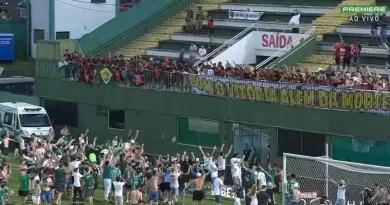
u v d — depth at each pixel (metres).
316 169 47.97
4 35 85.88
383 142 54.38
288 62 64.62
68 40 71.12
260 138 59.72
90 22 83.75
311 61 64.81
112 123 67.38
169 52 71.69
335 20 68.19
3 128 67.38
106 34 73.56
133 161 52.44
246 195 49.91
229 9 74.31
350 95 55.31
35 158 54.34
